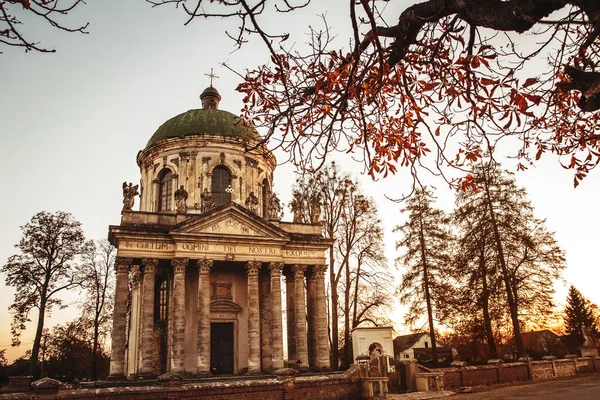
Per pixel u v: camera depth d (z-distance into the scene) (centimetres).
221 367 4228
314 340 4366
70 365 6481
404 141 920
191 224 4053
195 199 4741
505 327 5031
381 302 5216
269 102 835
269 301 4441
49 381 2230
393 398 3092
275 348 4050
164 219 4225
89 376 6494
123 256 3897
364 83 849
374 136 920
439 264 5050
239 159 4997
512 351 6322
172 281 4269
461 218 4984
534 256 4762
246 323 4369
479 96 791
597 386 3306
